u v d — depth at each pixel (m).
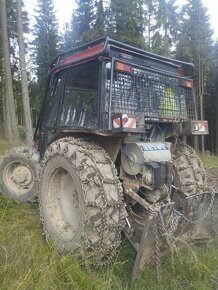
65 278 3.15
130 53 4.00
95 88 4.12
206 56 29.59
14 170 5.53
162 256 3.63
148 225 3.21
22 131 23.39
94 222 3.37
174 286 3.30
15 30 23.44
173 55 29.45
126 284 3.23
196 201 3.89
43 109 5.07
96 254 3.39
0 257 3.32
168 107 4.41
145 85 4.12
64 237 3.78
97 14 23.72
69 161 3.73
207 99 32.41
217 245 4.12
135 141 4.01
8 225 4.24
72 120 4.38
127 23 22.25
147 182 3.55
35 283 2.84
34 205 5.29
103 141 3.92
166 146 3.94
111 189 3.43
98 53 3.80
